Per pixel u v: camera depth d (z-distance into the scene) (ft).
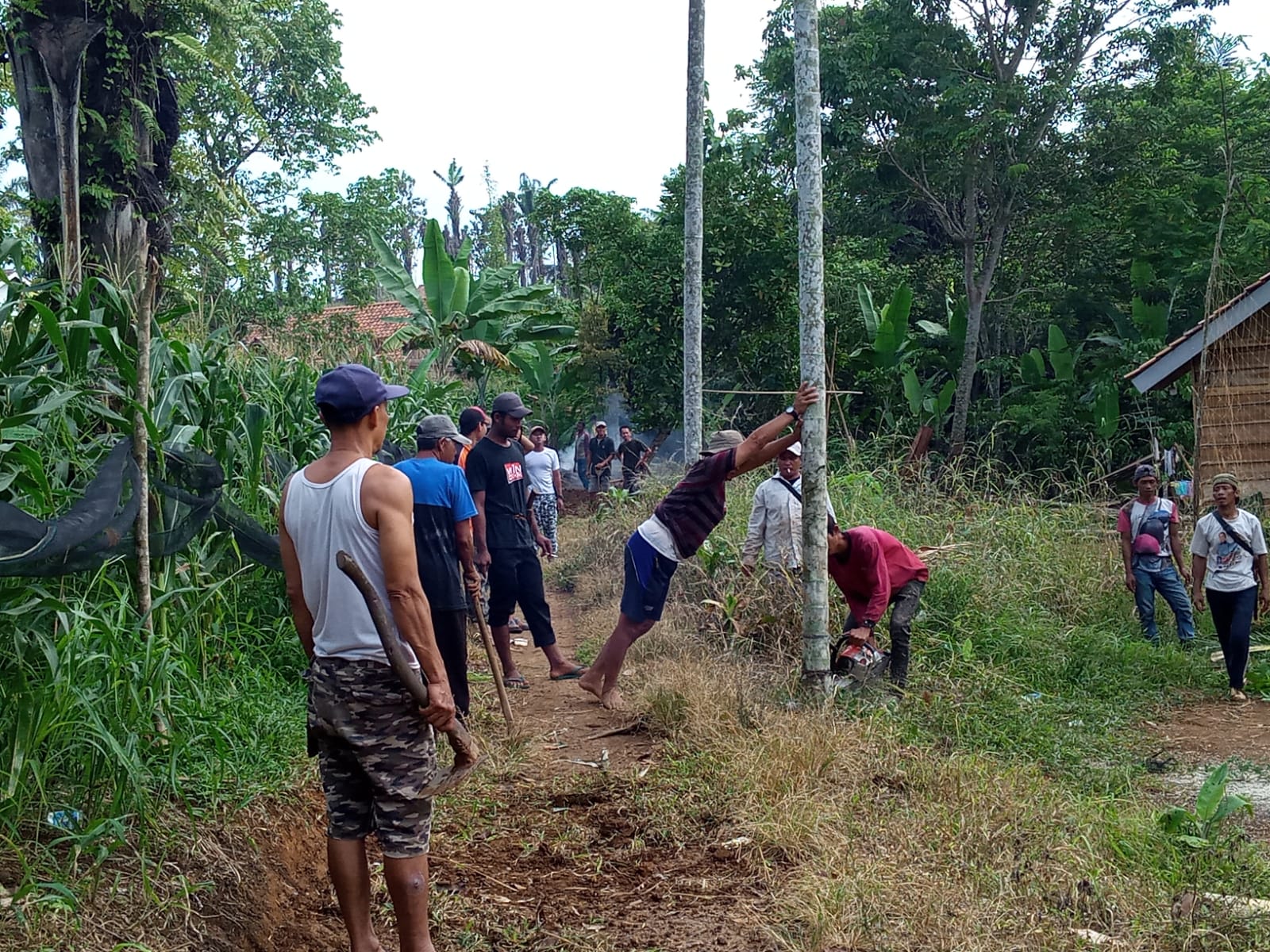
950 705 21.20
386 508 10.41
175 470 16.02
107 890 11.47
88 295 15.03
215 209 35.99
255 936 12.29
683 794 16.46
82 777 13.19
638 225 71.87
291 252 80.64
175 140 28.96
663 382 65.98
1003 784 16.42
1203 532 25.45
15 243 15.43
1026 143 62.95
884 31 64.13
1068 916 12.54
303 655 20.45
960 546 29.78
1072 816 15.38
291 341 31.71
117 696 12.63
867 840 14.32
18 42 23.86
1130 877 13.62
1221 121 63.93
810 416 20.88
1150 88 62.95
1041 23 62.95
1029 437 64.13
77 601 12.98
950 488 37.06
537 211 84.02
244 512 19.30
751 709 19.57
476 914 13.10
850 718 19.75
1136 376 41.11
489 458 23.29
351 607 10.52
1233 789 18.42
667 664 21.79
